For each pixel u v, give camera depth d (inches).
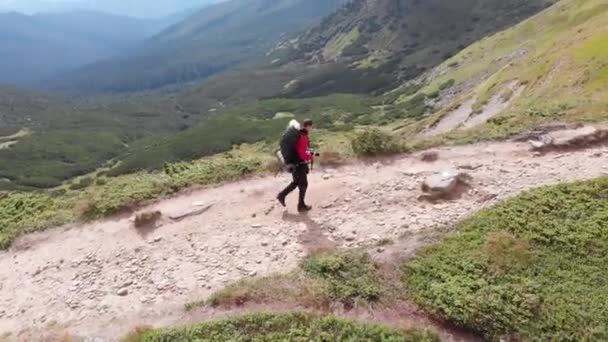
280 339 448.1
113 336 488.1
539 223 577.3
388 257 546.3
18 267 628.1
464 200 655.8
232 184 763.4
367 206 658.8
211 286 538.3
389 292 502.3
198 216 679.1
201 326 468.1
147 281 562.9
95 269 599.5
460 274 508.7
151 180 802.2
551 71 3201.3
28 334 506.6
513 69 4530.0
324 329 455.2
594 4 6368.1
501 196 655.1
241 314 481.7
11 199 805.9
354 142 837.8
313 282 511.5
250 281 530.3
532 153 787.4
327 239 594.6
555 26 6879.9
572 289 488.4
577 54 3053.6
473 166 751.7
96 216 712.4
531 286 486.9
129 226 679.7
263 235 616.4
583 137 802.8
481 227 579.5
